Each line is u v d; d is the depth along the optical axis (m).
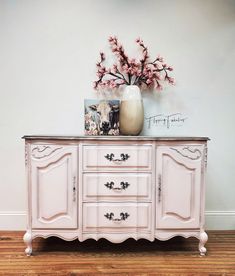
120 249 1.89
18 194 2.22
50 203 1.76
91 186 1.76
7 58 2.17
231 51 2.22
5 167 2.21
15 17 2.16
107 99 2.21
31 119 2.20
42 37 2.17
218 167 2.26
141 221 1.77
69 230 1.77
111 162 1.75
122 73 2.20
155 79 2.20
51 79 2.19
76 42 2.18
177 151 1.76
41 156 1.74
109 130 2.14
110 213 1.76
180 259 1.75
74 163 1.75
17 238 2.06
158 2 2.19
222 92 2.24
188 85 2.23
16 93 2.19
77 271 1.59
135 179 1.76
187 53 2.21
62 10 2.17
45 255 1.79
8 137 2.20
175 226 1.78
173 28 2.20
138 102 2.01
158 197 1.77
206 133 2.25
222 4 2.20
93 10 2.18
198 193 1.78
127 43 2.20
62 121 2.21
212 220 2.26
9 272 1.57
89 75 2.20
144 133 2.23
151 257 1.77
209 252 1.85
